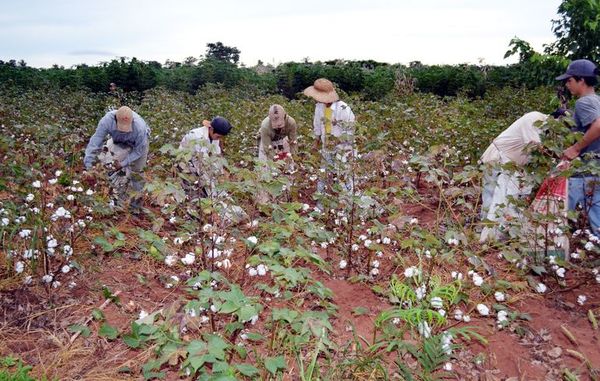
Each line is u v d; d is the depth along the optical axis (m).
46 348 3.10
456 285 3.53
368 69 21.41
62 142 6.21
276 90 18.31
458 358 3.11
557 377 2.96
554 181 4.13
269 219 4.32
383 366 2.98
